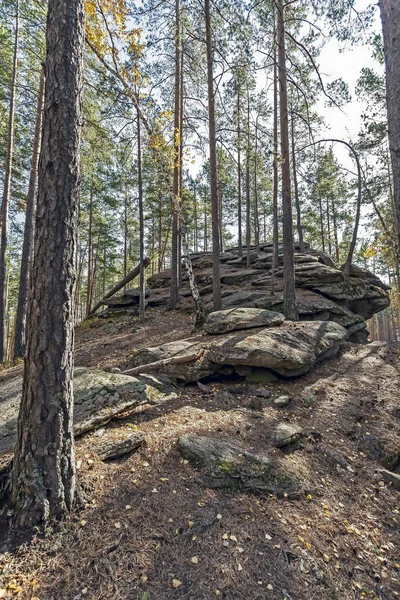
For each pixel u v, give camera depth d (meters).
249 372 6.45
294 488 3.63
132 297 15.42
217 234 10.38
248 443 4.26
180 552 2.70
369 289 13.66
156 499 3.21
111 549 2.66
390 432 5.08
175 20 10.81
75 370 5.36
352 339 11.11
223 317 8.11
